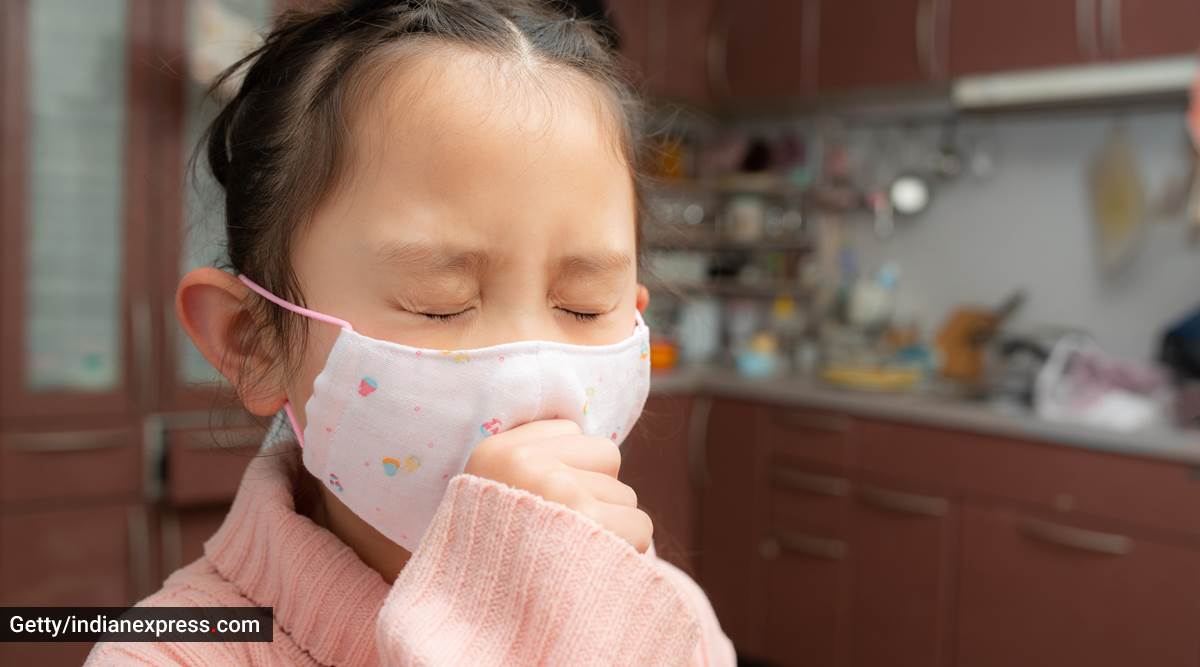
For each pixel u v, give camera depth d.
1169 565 2.01
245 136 0.56
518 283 0.48
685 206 3.38
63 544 2.25
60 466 2.24
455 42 0.49
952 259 3.01
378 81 0.48
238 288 0.55
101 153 2.27
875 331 3.07
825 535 2.63
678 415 2.90
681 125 3.51
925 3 2.69
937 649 2.39
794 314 3.25
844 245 3.26
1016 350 2.49
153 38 2.29
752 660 2.82
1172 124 2.55
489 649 0.42
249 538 0.57
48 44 2.21
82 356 2.27
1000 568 2.27
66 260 2.25
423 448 0.50
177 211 2.33
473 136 0.46
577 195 0.48
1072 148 2.74
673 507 2.90
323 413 0.50
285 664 0.53
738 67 3.17
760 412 2.78
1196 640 1.97
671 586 0.43
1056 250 2.79
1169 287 2.59
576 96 0.50
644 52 3.10
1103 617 2.11
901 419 2.46
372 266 0.47
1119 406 2.20
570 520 0.43
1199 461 1.95
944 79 2.67
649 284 0.81
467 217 0.46
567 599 0.42
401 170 0.47
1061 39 2.43
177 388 2.35
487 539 0.43
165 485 2.35
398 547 0.58
